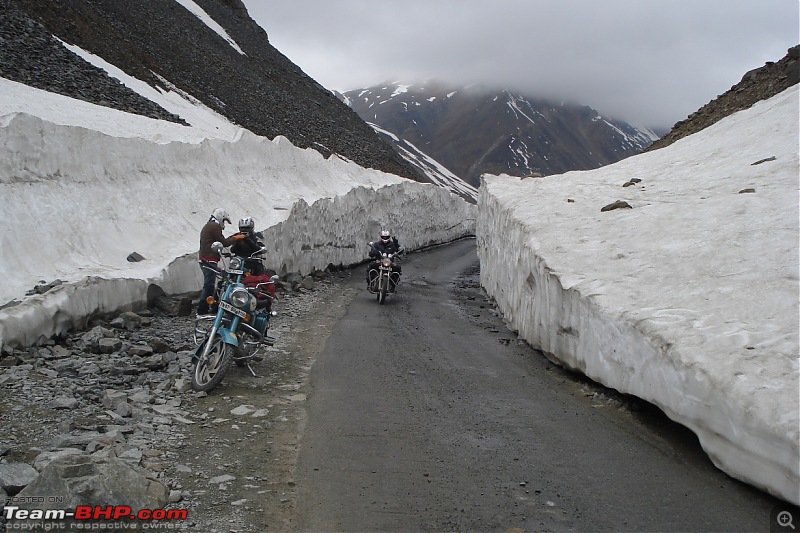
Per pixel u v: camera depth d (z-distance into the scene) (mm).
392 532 3730
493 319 13195
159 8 46438
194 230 12125
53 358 6684
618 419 6004
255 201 15656
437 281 20859
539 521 3900
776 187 10211
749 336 5137
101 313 8234
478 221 23250
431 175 120938
